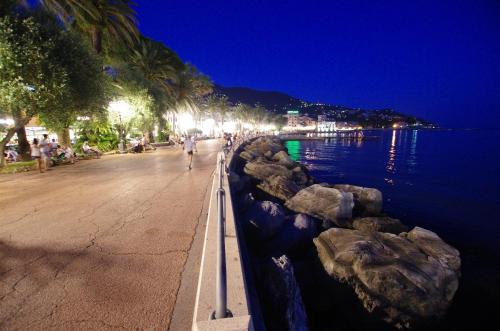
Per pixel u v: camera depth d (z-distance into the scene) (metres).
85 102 12.25
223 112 74.12
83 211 5.89
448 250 6.33
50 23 11.45
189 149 11.91
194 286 3.07
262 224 6.69
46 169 11.82
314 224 7.64
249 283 3.59
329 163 40.19
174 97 38.06
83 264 3.58
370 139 115.69
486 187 21.97
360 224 9.48
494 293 7.12
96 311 2.67
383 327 4.85
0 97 9.86
